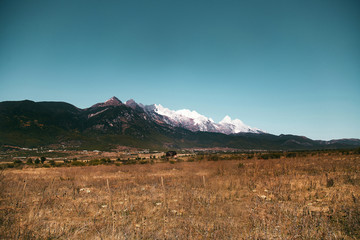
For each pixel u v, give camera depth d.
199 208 9.08
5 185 13.86
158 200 11.07
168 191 13.21
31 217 7.62
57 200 11.09
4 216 7.50
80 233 6.51
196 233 6.25
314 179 13.84
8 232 6.12
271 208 8.38
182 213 8.64
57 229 6.79
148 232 6.43
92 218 8.11
